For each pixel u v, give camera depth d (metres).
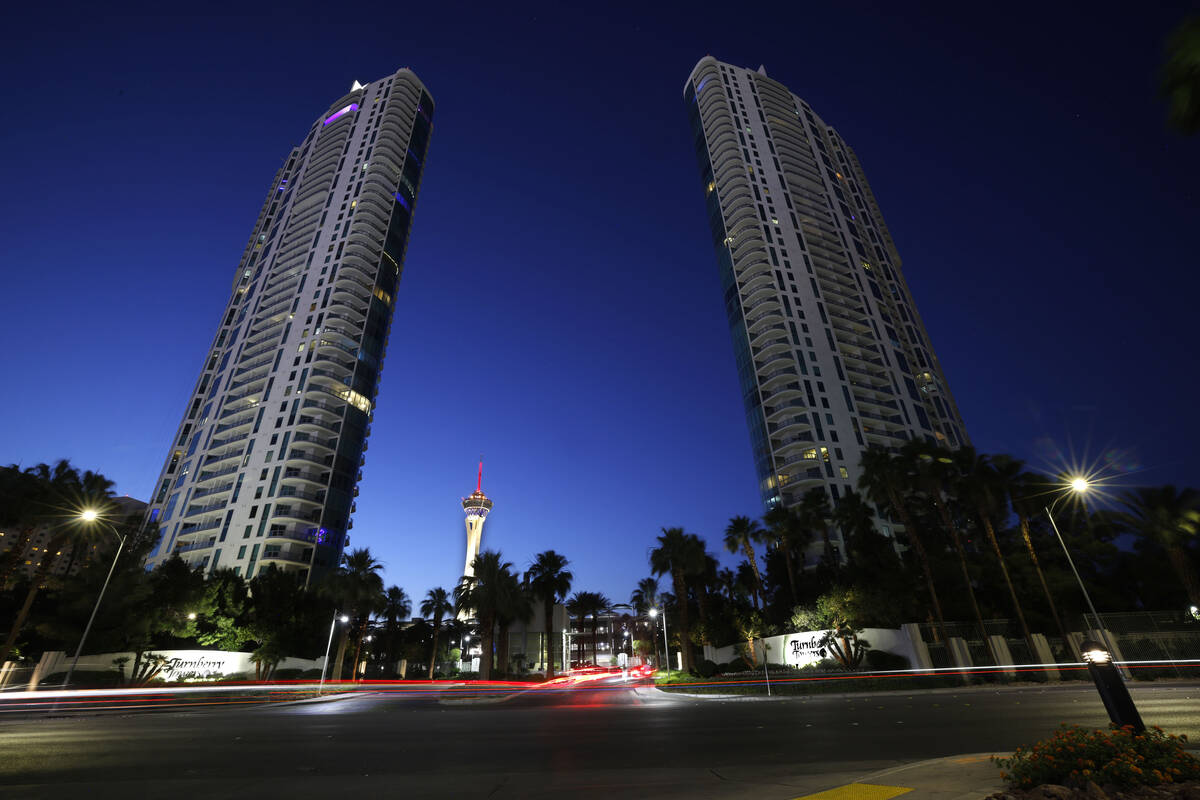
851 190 128.88
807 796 7.80
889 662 37.47
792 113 130.38
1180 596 41.22
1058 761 7.27
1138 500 38.94
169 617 46.62
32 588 40.19
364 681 62.78
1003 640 35.50
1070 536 45.38
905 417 92.75
